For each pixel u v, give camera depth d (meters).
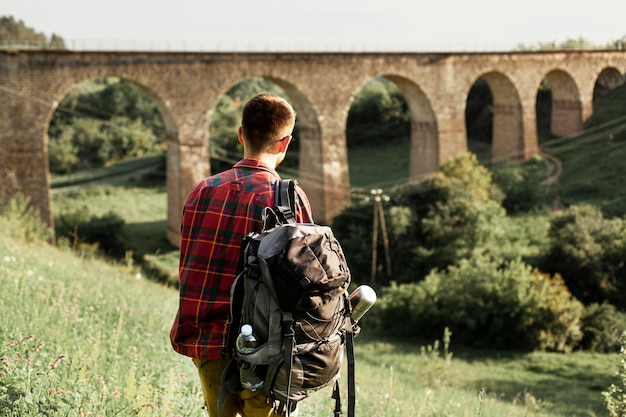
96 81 94.38
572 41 73.44
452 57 47.91
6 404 3.92
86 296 10.05
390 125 75.06
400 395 9.57
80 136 73.38
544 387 22.03
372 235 38.06
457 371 23.36
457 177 40.94
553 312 27.20
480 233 36.28
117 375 5.52
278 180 3.40
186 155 38.16
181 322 3.31
